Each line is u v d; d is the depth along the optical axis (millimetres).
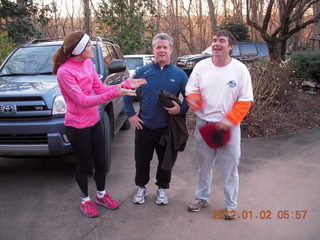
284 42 10828
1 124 3801
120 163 4934
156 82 3242
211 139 3062
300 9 9984
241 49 14234
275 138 5977
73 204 3686
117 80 5594
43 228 3215
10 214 3484
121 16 16281
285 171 4523
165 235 3061
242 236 3020
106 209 3562
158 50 3146
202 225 3211
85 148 3203
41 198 3836
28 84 4184
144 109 3340
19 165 4867
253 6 24844
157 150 3504
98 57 5051
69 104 3070
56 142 3809
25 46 5312
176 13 26828
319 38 20078
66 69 2908
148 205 3633
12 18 13094
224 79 2953
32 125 3773
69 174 4516
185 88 3217
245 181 4223
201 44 27203
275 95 7285
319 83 10094
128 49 16062
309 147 5469
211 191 3941
